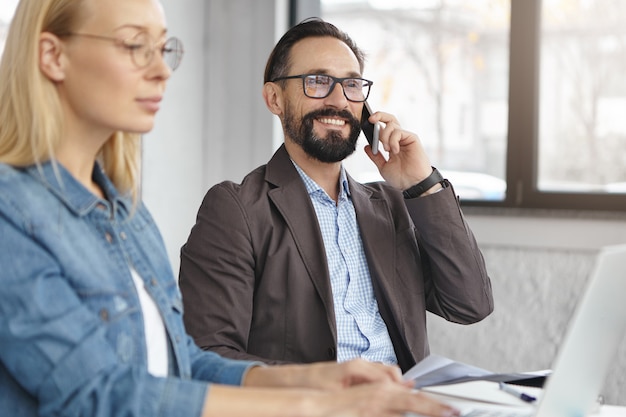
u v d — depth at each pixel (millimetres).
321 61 2162
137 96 1271
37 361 1122
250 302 2037
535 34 3465
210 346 1949
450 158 3664
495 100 3584
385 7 3742
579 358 1341
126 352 1252
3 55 1271
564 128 3492
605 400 3301
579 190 3471
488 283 2260
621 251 1339
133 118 1273
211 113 3930
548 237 3420
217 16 3898
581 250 3383
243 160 3904
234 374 1460
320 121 2150
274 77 2238
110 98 1256
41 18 1237
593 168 3467
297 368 1426
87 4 1249
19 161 1229
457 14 3629
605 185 3455
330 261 2123
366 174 3754
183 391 1160
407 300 2174
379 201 2248
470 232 2232
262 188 2141
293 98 2170
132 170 1438
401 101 3729
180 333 1428
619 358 3289
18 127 1237
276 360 1976
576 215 3369
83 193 1261
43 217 1192
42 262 1154
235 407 1156
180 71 3717
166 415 1146
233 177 3924
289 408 1156
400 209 2275
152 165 3545
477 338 3543
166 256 1467
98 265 1249
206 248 2059
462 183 3645
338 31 2248
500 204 3539
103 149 1423
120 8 1258
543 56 3502
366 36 3779
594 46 3449
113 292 1255
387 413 1177
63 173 1251
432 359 1741
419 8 3688
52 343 1125
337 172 2209
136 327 1275
